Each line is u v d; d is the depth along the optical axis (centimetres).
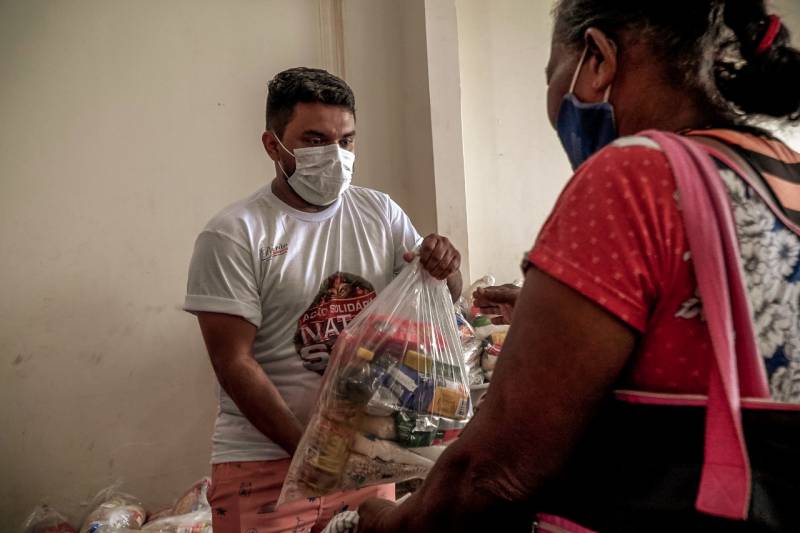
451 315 175
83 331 323
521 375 77
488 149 411
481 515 83
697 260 73
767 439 74
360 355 156
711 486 72
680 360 76
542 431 77
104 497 317
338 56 368
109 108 329
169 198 337
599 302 74
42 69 320
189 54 342
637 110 88
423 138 366
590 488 81
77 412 322
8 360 313
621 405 79
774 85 85
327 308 184
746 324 73
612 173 77
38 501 315
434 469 89
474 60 409
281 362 184
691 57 84
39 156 319
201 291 177
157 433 332
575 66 92
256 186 351
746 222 76
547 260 77
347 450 151
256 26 353
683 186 74
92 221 326
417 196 375
